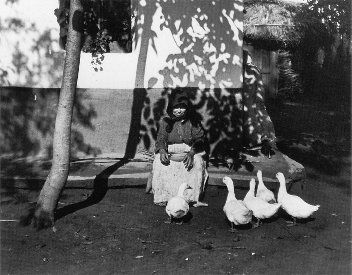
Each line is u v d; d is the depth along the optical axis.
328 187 7.28
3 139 8.06
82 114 7.96
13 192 6.86
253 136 8.52
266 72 14.88
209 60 7.78
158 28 7.76
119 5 7.88
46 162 7.71
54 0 7.72
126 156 7.95
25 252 5.06
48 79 7.92
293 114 13.35
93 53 7.80
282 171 7.23
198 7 7.67
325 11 15.12
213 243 5.29
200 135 6.72
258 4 14.86
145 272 4.62
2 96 7.95
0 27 7.80
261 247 5.19
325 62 15.97
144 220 5.93
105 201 6.55
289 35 14.41
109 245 5.24
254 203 5.69
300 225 5.82
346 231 5.65
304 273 4.59
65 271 4.65
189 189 6.43
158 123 7.98
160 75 7.88
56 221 5.84
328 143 9.94
